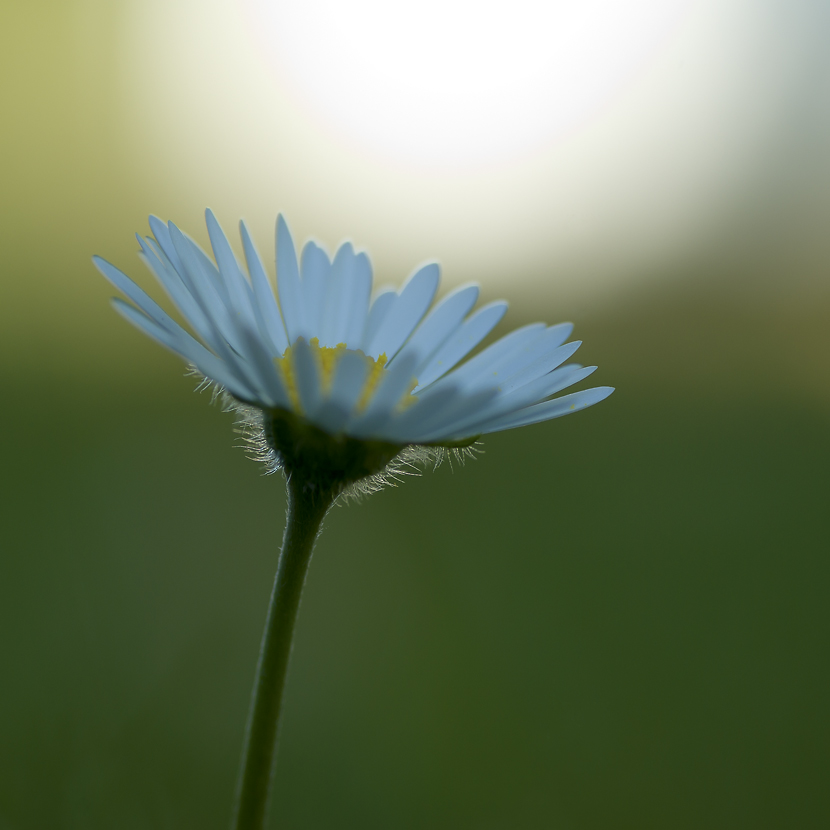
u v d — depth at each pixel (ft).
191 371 0.70
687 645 1.22
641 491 1.93
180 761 0.86
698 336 2.92
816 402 2.64
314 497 0.68
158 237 0.69
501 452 2.24
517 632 1.23
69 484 1.41
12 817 0.79
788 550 1.59
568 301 2.63
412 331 0.72
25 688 0.89
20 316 1.70
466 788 0.90
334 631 1.20
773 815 0.87
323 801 0.86
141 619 1.06
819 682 1.13
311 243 0.71
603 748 0.98
